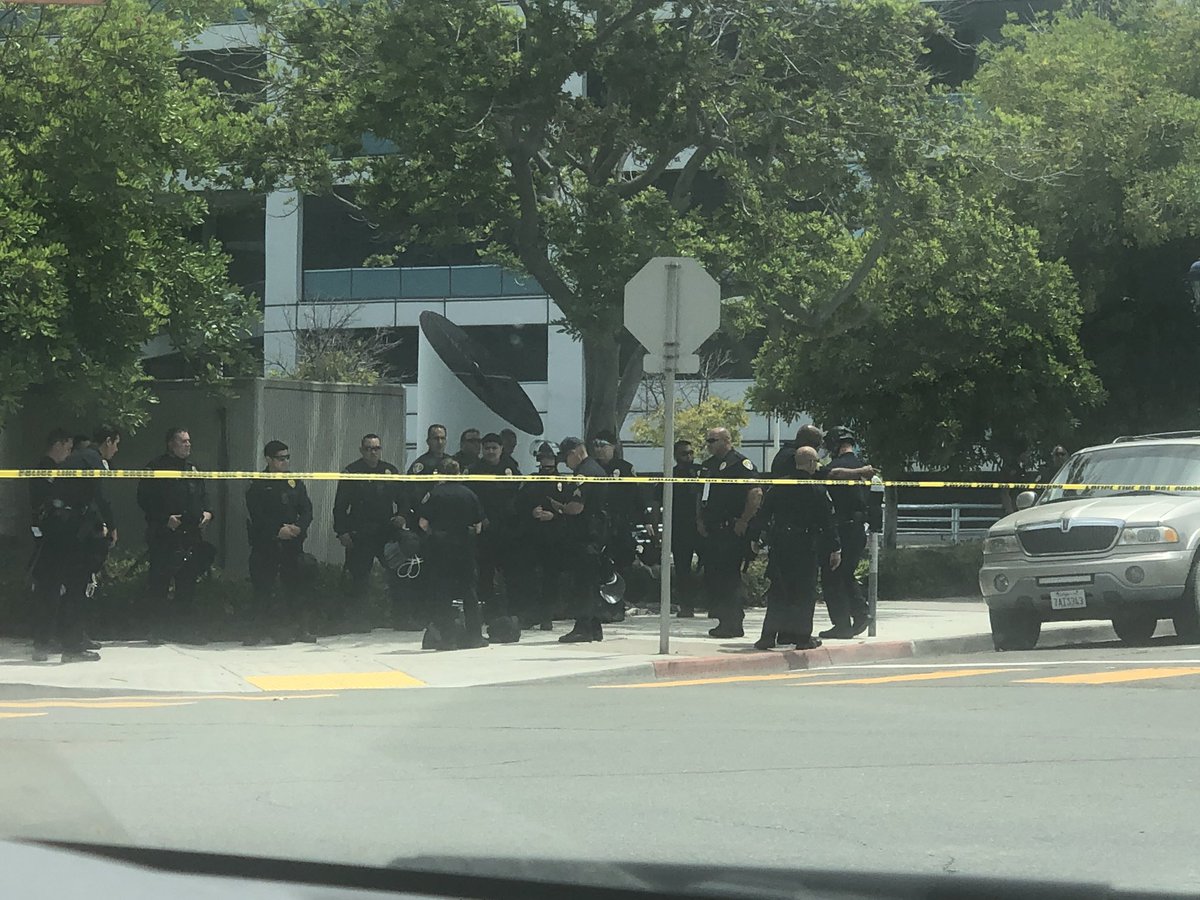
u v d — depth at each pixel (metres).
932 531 37.75
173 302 18.44
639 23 20.31
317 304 50.84
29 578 13.93
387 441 21.25
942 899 5.39
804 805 7.00
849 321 23.39
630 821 6.66
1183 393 33.47
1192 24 34.16
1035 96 32.06
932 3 44.38
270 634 15.70
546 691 11.80
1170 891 5.48
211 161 18.05
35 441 19.56
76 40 17.44
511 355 52.72
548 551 16.94
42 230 16.64
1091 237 32.12
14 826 5.66
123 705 10.95
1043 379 29.80
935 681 12.16
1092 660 13.66
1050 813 6.81
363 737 9.06
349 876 5.56
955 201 21.98
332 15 21.77
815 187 20.66
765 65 20.61
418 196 22.05
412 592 16.89
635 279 14.45
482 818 6.71
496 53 19.44
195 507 15.79
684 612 19.09
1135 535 15.21
